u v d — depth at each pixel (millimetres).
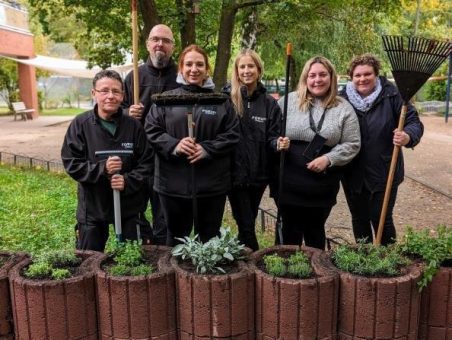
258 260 3227
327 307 2922
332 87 3709
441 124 21297
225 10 9031
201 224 3887
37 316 2896
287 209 4020
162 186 3727
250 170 3959
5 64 26000
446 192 8680
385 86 3859
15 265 3189
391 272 2953
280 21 9789
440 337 3096
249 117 3922
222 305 2910
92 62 11703
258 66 3861
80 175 3447
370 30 15602
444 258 3129
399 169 3975
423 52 3260
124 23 10242
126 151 3471
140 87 4445
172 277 3004
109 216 3641
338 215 7352
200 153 3451
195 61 3557
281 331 2930
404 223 6879
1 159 11586
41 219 6523
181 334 3051
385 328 2893
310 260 3230
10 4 22609
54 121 23156
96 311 3033
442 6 28844
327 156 3660
